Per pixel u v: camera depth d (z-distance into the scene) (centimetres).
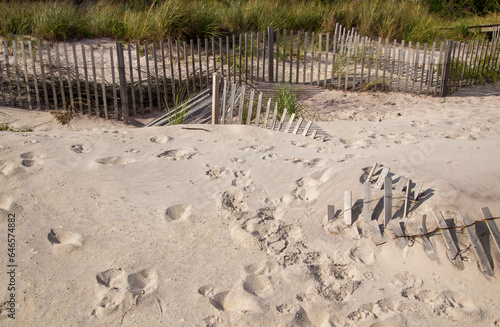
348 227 323
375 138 516
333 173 384
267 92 770
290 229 323
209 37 946
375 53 963
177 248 302
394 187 350
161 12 936
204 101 681
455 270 284
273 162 415
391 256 298
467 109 697
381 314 256
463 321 252
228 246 305
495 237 296
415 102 760
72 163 410
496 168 377
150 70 802
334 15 1138
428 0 1506
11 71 743
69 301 259
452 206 320
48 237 311
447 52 767
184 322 246
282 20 1067
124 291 264
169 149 449
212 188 369
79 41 895
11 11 914
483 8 1498
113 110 714
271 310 255
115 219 330
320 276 282
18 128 624
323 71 917
